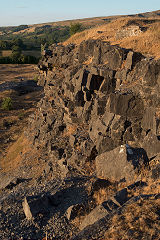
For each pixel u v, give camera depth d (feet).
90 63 68.18
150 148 38.22
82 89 65.05
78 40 97.40
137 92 46.68
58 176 54.60
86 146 54.29
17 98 198.90
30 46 649.61
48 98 99.14
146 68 46.06
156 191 27.53
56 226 35.37
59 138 71.92
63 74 89.15
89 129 59.62
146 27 70.85
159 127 39.81
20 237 34.88
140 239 20.67
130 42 62.03
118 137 48.39
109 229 23.20
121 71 55.31
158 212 23.54
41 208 39.04
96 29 98.37
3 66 352.90
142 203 25.54
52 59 99.71
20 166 80.02
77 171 51.34
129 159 37.65
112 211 26.37
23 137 107.14
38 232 35.40
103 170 42.91
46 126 85.05
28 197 41.09
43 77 113.60
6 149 109.19
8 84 236.22
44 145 79.92
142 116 45.88
